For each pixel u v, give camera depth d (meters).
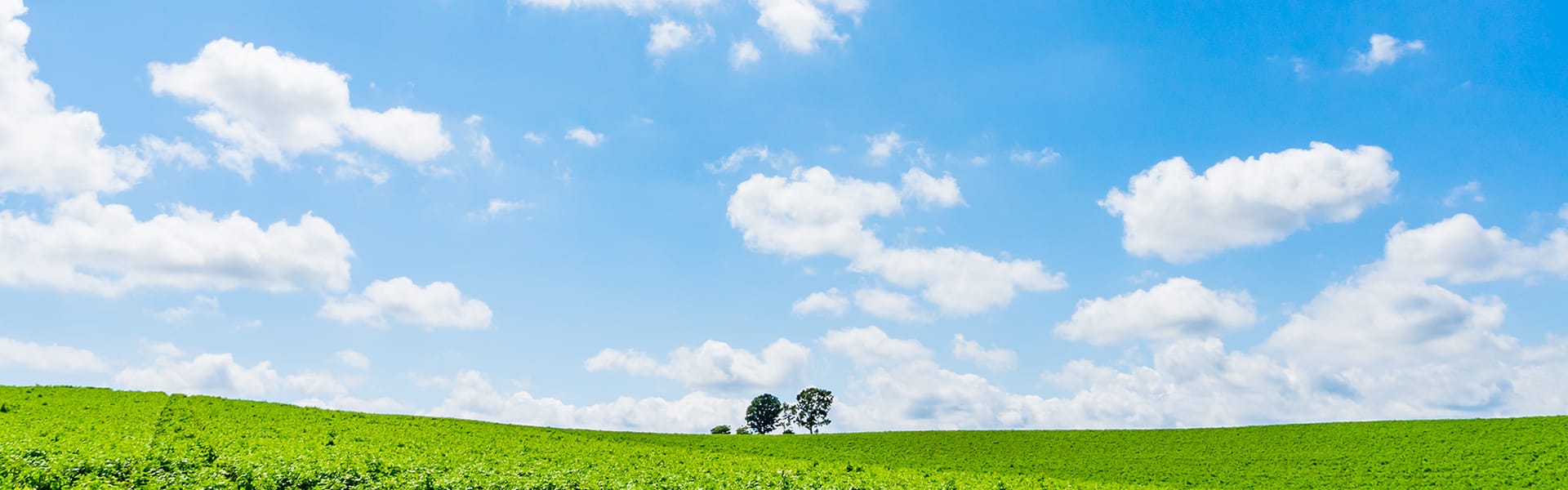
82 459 25.23
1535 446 63.88
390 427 54.81
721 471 39.62
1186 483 60.09
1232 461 68.00
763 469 41.47
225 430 44.34
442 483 28.69
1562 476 54.25
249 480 26.53
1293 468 63.78
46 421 40.66
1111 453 74.69
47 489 22.88
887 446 79.44
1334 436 75.50
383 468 30.12
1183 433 83.62
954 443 81.31
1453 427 74.31
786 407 152.50
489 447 44.38
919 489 38.28
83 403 53.72
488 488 29.03
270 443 35.78
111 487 23.52
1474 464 60.06
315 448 35.03
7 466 23.25
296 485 26.98
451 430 56.41
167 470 26.58
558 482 31.12
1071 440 82.31
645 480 33.91
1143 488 48.75
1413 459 63.56
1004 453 75.75
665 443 73.06
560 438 59.53
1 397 53.97
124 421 44.19
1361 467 62.25
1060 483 47.44
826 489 36.12
